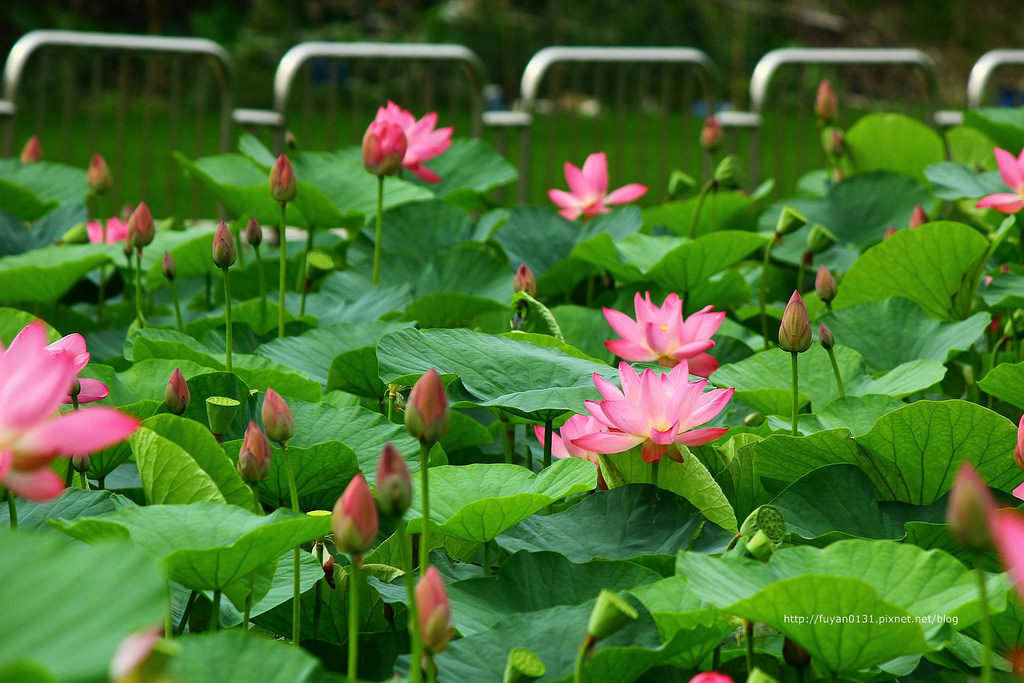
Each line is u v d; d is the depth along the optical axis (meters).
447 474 6.77
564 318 7.74
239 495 6.69
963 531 6.05
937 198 9.02
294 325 7.63
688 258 7.88
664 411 6.73
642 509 6.72
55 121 38.22
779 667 6.45
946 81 45.84
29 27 42.12
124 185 29.05
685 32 44.84
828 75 39.16
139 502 6.96
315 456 6.78
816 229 7.91
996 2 48.75
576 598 6.52
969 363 7.68
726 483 6.93
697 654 6.41
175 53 14.09
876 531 6.74
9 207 9.06
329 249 8.30
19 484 6.03
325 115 41.12
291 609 6.69
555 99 15.71
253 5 46.88
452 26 43.69
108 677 5.65
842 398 7.13
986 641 6.09
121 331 7.78
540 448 7.28
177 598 6.60
